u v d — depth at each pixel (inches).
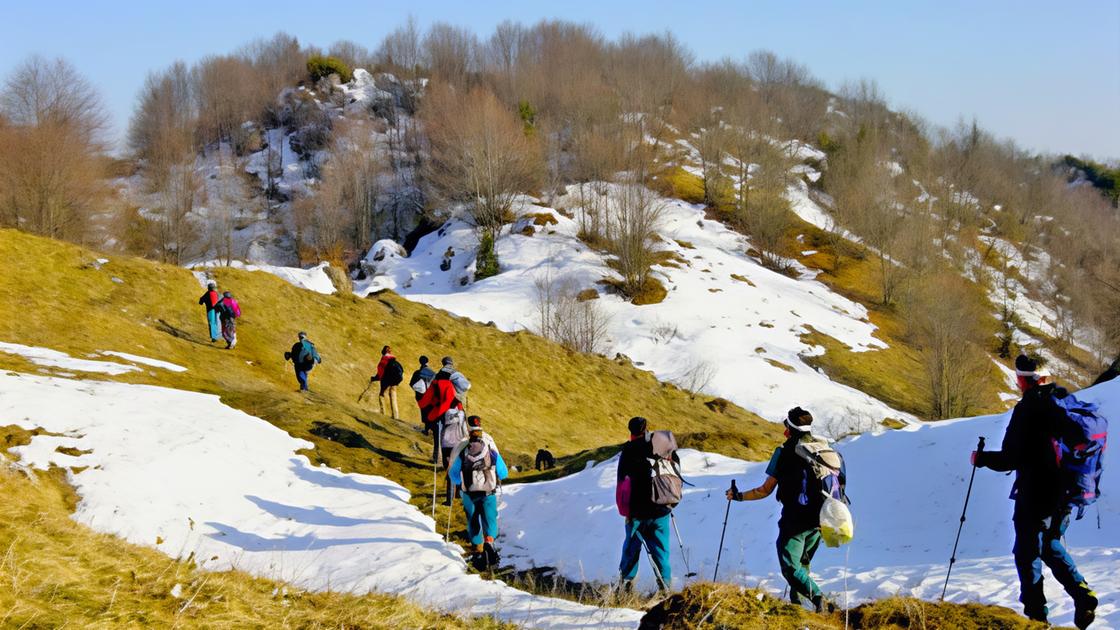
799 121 5147.6
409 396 1040.2
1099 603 239.3
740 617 209.2
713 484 453.1
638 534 307.9
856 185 3408.0
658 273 2576.3
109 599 219.3
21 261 869.2
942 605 222.7
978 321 2406.5
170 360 791.7
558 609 270.4
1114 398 371.9
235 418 562.9
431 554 361.7
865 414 1786.4
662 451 308.5
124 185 3887.8
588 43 5561.0
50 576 225.1
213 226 3373.5
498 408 1114.1
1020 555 231.1
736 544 369.1
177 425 502.9
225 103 5000.0
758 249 3152.1
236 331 965.8
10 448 407.8
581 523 424.8
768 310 2463.1
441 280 2832.2
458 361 1194.6
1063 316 2839.6
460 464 377.1
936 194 3863.2
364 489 488.7
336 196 3718.0
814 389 1930.4
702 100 4813.0
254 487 449.7
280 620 231.1
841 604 276.4
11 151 2224.4
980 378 1971.0
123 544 293.0
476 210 3144.7
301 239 3740.2
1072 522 316.8
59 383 540.7
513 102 4426.7
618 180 3479.3
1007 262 3449.8
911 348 2427.4
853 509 385.7
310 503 448.5
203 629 214.2
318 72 5187.0
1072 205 4072.3
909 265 2920.8
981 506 343.0
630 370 1478.8
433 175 3449.8
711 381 1905.8
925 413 1998.0
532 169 3316.9
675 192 3641.7
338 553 367.2
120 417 487.5
